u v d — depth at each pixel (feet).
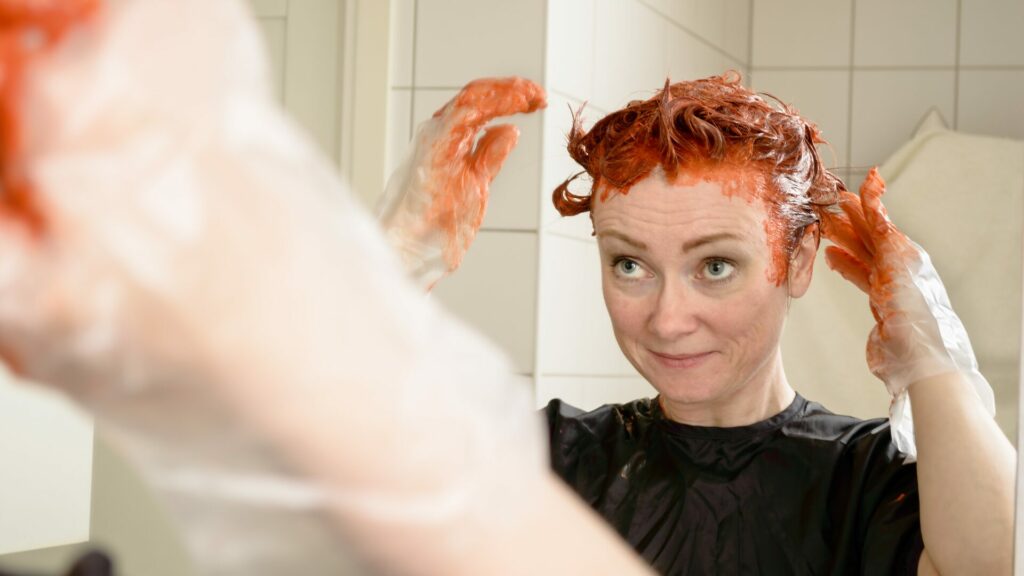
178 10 0.41
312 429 0.42
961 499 2.09
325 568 0.45
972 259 4.11
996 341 3.50
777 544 2.34
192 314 0.39
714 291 2.24
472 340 0.50
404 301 0.46
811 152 2.36
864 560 2.27
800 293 2.39
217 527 0.45
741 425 2.43
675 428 2.47
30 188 0.38
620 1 4.67
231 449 0.42
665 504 2.42
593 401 4.01
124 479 1.85
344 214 0.44
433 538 0.44
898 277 2.30
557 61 4.25
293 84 4.28
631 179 2.23
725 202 2.20
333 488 0.43
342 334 0.42
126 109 0.39
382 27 4.25
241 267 0.40
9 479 1.83
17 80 0.38
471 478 0.45
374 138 4.26
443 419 0.45
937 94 5.63
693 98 2.27
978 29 5.58
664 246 2.22
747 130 2.21
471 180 2.21
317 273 0.42
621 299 2.31
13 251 0.38
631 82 4.80
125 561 1.85
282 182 0.42
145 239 0.39
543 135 4.09
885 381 2.32
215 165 0.41
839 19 5.79
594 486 2.50
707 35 5.47
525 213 4.08
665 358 2.29
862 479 2.35
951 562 2.07
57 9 0.39
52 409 1.85
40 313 0.38
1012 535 2.03
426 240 2.21
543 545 0.46
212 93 0.41
